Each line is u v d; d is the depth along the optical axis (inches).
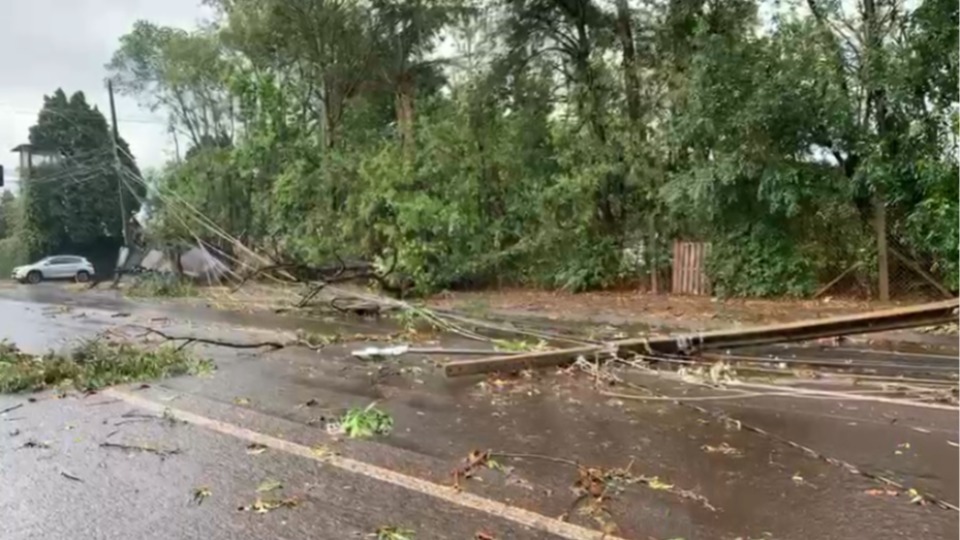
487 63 698.8
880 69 419.8
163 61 1083.3
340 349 319.6
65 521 124.6
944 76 402.3
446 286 631.8
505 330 371.6
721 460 152.0
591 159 590.9
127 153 1226.0
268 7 772.0
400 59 799.1
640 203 585.3
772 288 494.6
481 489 136.3
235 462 156.2
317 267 612.4
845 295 470.6
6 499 135.3
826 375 237.1
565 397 215.0
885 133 433.1
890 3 425.4
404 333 370.3
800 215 482.3
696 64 475.8
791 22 452.1
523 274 645.9
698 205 504.4
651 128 562.6
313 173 745.6
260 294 612.1
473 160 651.5
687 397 211.3
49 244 1298.0
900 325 260.2
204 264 768.9
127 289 761.6
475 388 230.2
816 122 444.8
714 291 533.6
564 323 413.1
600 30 616.4
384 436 175.3
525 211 631.2
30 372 249.1
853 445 160.7
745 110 453.4
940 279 435.2
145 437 177.3
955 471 141.6
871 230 458.3
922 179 413.1
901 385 218.7
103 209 1326.3
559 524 118.6
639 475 142.9
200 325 427.2
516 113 663.8
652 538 112.5
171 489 139.6
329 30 778.8
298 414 199.9
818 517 119.8
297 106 839.1
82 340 352.5
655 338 271.6
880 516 119.7
